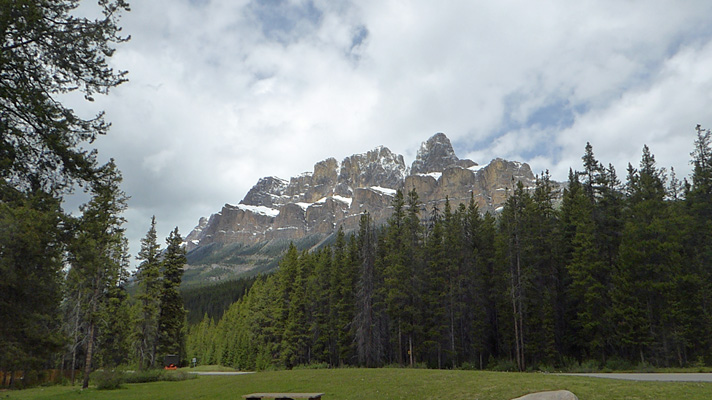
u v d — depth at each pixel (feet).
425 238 200.85
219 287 585.22
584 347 153.58
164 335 165.37
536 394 45.98
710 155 157.17
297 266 241.14
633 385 56.80
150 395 86.74
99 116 41.96
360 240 222.69
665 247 135.54
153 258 160.56
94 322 114.62
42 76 38.93
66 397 88.63
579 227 150.71
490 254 187.83
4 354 35.68
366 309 183.21
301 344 217.97
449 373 82.48
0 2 33.53
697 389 52.03
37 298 37.91
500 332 173.47
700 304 140.26
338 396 66.13
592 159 164.35
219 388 88.17
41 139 38.73
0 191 36.50
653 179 160.45
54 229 38.37
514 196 175.73
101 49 40.88
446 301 178.40
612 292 140.36
